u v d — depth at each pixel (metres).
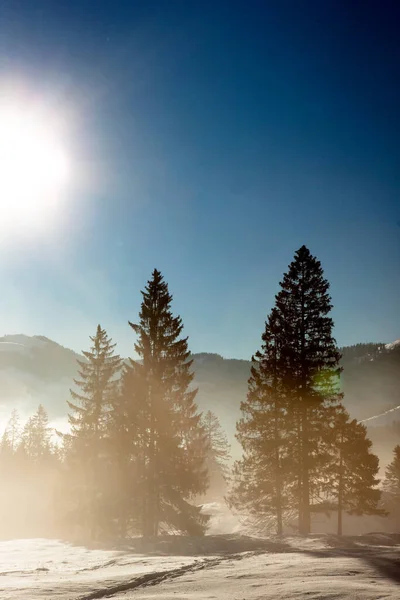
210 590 7.75
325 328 30.53
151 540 23.11
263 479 29.75
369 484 38.31
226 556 14.23
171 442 28.97
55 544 24.25
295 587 7.58
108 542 23.78
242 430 30.50
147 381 29.94
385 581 8.32
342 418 35.50
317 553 14.23
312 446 28.45
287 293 32.09
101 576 9.86
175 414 29.69
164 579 9.43
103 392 36.00
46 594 7.61
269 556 13.62
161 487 28.75
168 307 32.38
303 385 29.30
